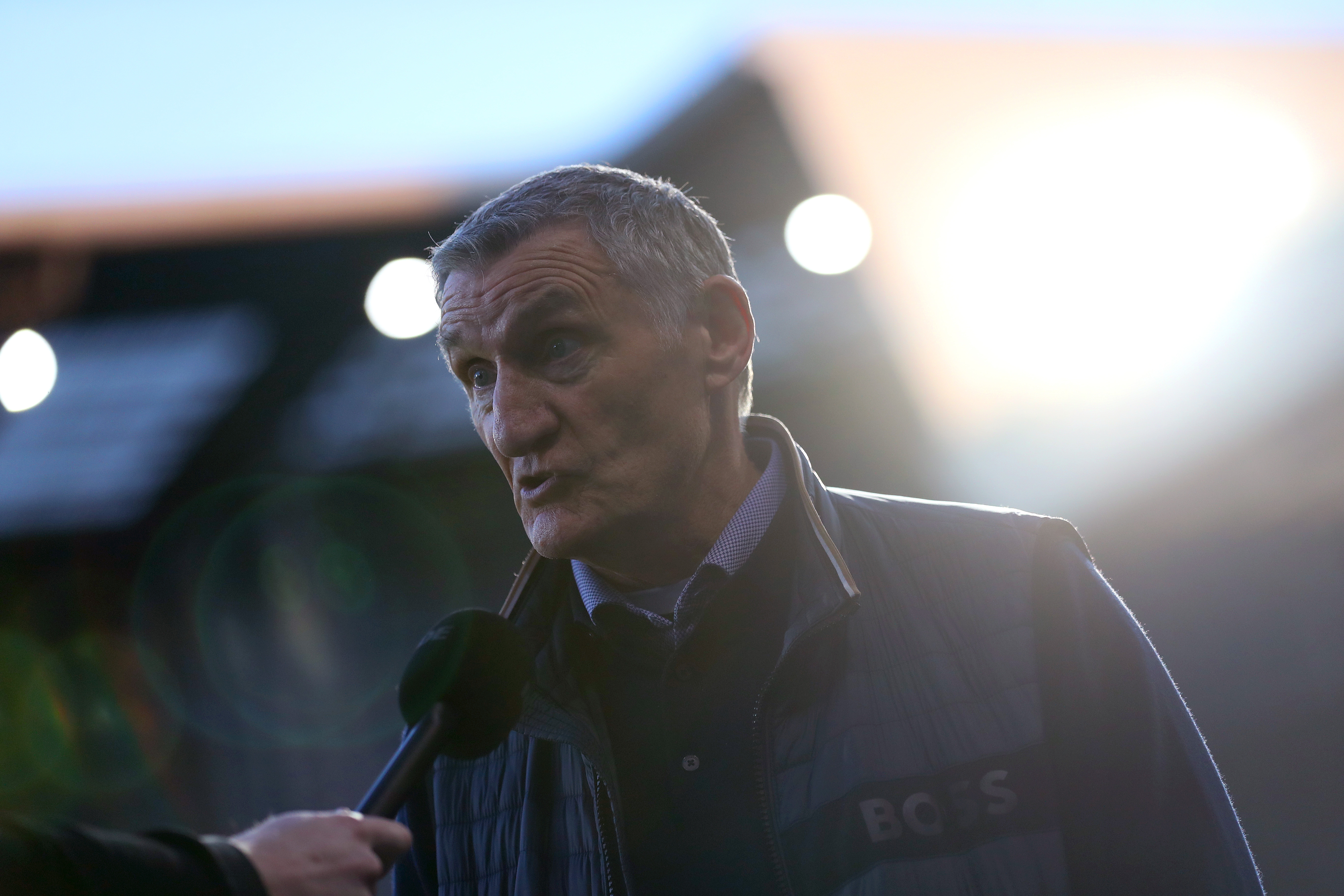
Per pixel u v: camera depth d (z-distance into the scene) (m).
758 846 1.99
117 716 10.66
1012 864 1.92
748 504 2.19
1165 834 1.97
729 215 11.09
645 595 2.23
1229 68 9.70
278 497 10.74
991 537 2.21
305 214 10.88
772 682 2.03
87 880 1.39
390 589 10.65
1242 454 9.15
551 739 2.11
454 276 2.09
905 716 2.04
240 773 10.60
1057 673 2.06
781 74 10.19
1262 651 8.91
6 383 9.23
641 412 2.04
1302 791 8.37
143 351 11.75
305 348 11.19
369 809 1.62
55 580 10.77
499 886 2.16
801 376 9.78
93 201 10.62
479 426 2.13
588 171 2.16
